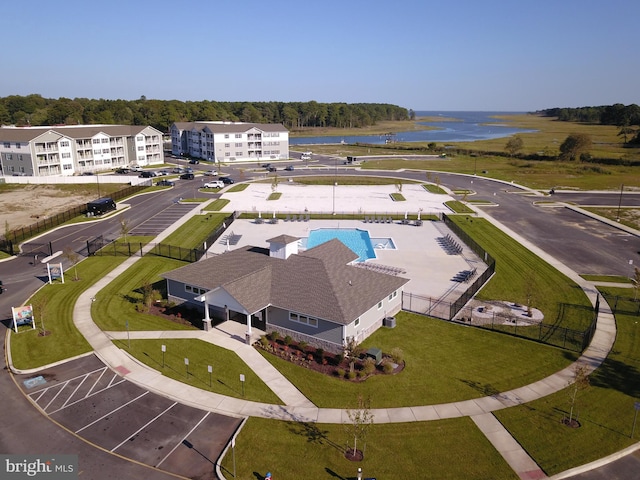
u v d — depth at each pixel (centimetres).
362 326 3544
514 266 5288
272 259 4138
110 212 7862
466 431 2522
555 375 3102
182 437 2472
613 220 7425
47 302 4259
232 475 2186
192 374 3078
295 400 2802
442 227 7012
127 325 3550
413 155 16512
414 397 2838
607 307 4200
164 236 6475
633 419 2641
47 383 2980
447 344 3525
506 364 3241
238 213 7781
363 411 2680
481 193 9762
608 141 19525
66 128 12094
